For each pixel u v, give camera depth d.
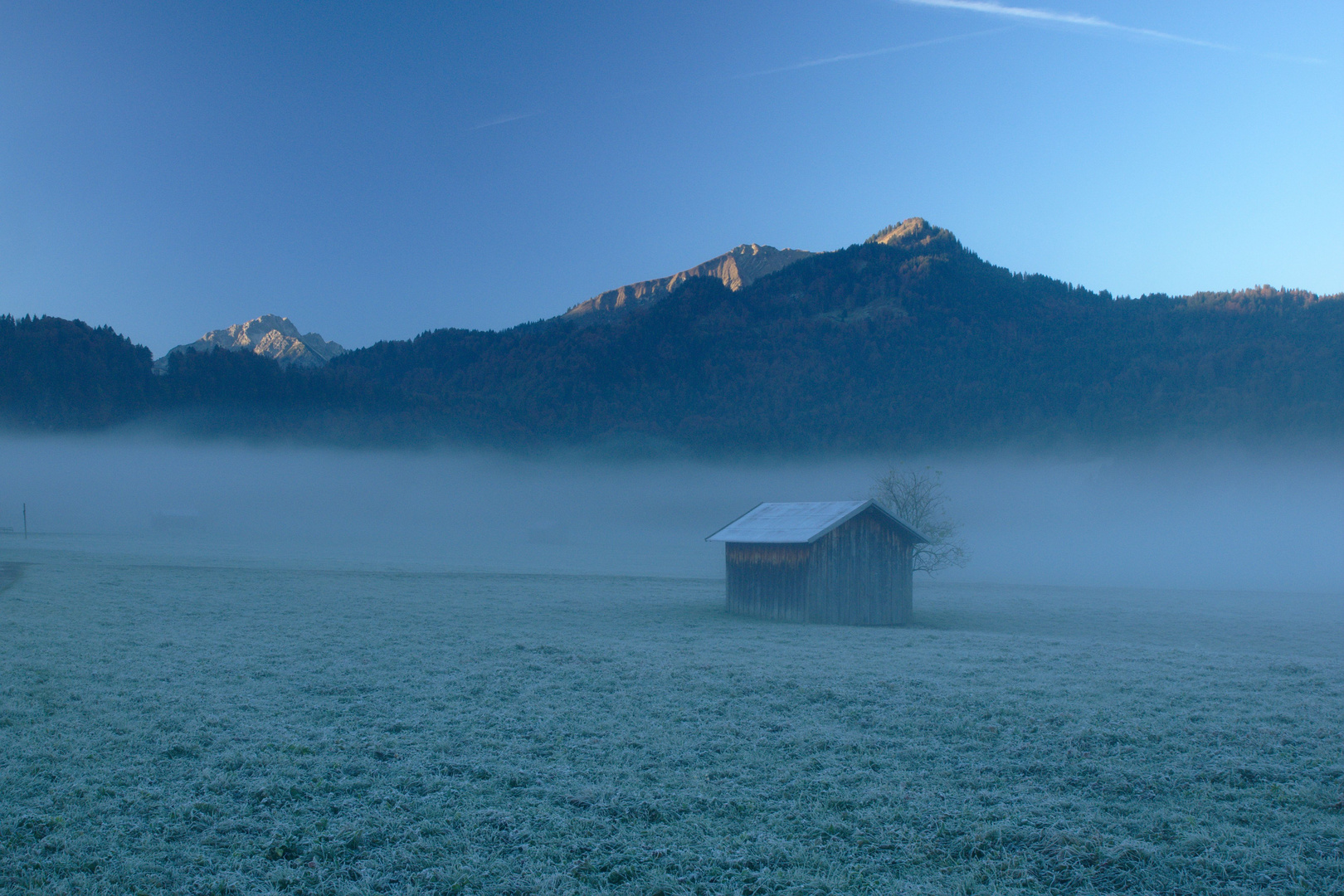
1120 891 8.30
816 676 18.47
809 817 10.30
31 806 10.48
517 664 20.34
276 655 21.45
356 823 10.05
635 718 14.93
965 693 16.53
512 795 11.08
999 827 9.73
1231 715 14.54
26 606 29.28
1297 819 9.86
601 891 8.41
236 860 9.04
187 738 13.42
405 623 29.06
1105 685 17.41
